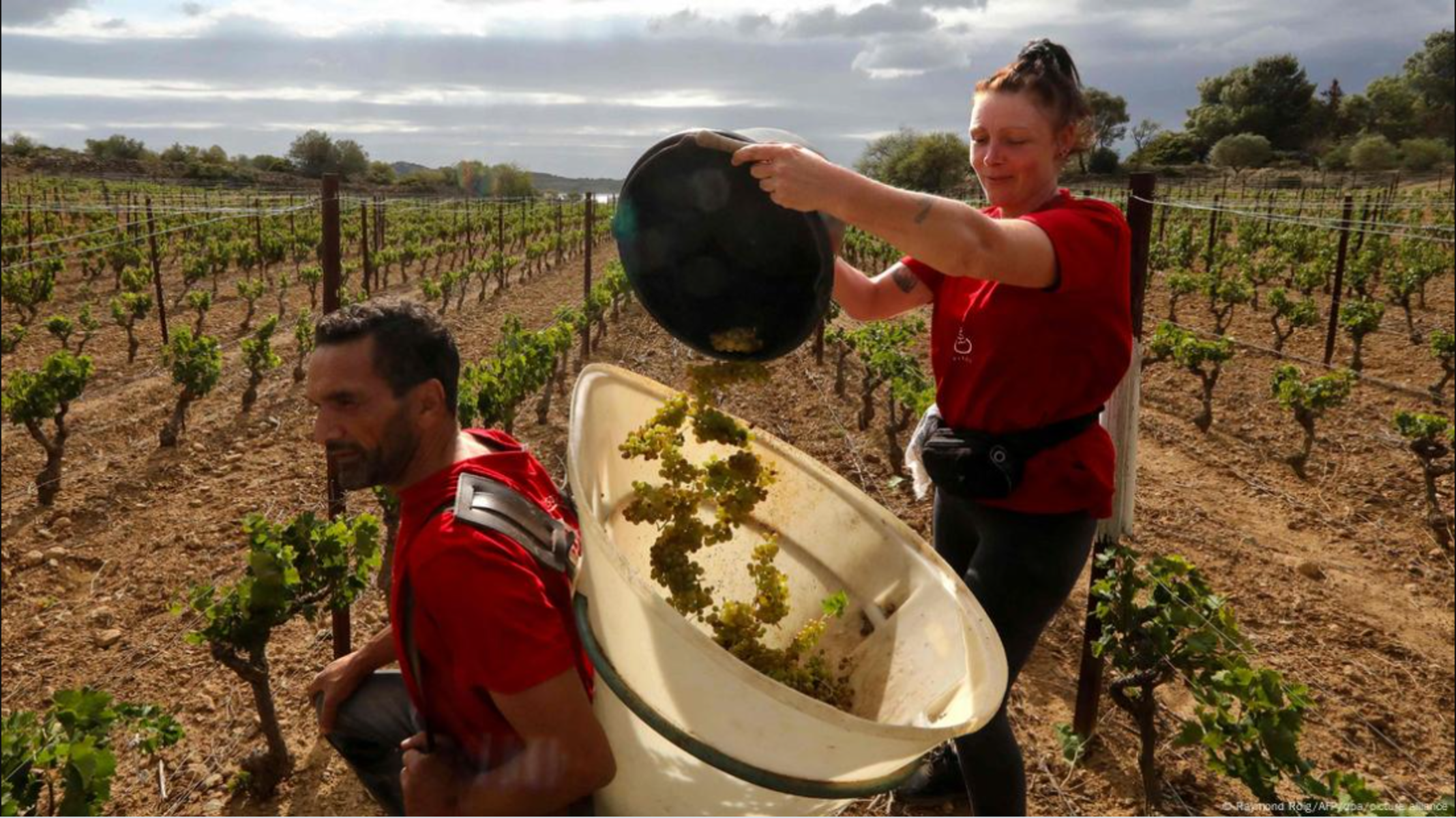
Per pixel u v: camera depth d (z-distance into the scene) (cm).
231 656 399
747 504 178
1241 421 1009
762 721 140
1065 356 224
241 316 1695
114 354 1341
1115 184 5194
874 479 824
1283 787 417
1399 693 506
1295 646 549
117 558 670
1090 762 427
